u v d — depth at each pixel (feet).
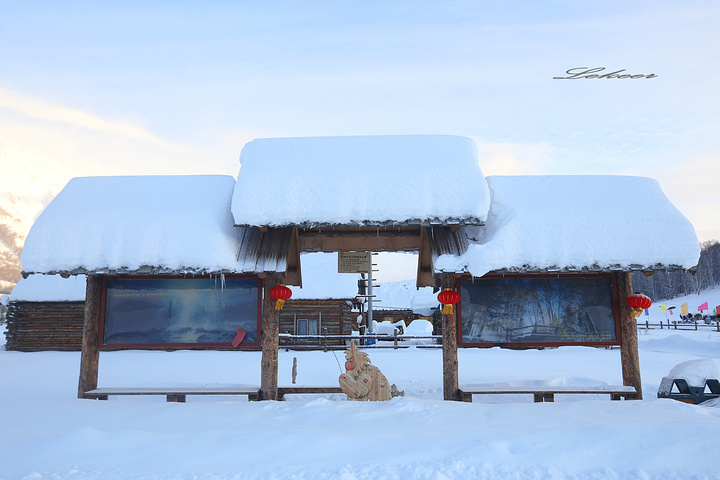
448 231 29.55
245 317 29.58
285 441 15.83
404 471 13.58
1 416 21.29
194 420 20.08
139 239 27.20
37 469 14.07
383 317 126.72
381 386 26.27
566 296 29.25
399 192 26.96
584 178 31.19
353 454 14.89
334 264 89.15
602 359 61.52
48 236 27.37
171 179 31.71
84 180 31.73
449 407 21.72
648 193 29.63
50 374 45.09
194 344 29.25
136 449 15.53
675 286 350.23
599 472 13.97
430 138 31.04
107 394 27.73
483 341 28.99
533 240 27.02
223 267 26.86
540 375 42.88
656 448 15.28
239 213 26.63
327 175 27.81
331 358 60.44
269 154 30.19
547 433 16.19
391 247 33.09
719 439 15.87
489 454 14.69
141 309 29.55
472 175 27.66
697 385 28.84
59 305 78.54
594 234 27.09
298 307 80.64
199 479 13.19
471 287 29.55
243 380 40.06
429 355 64.85
